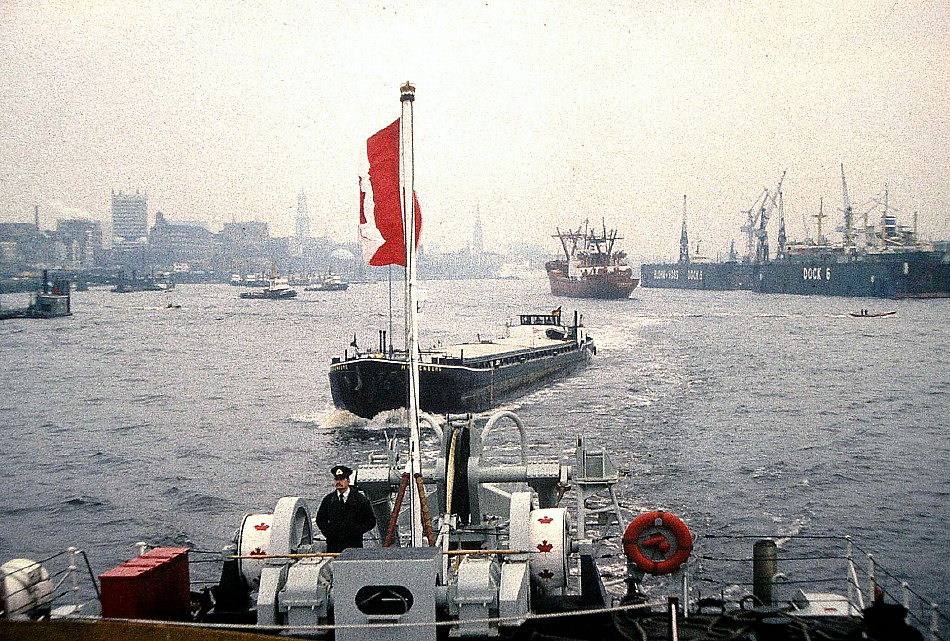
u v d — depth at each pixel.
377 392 52.91
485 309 147.50
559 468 12.02
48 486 41.44
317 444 49.22
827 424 50.19
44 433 55.41
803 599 10.88
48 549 32.62
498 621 8.67
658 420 51.16
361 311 160.50
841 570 26.12
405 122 11.77
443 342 94.88
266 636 8.54
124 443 51.38
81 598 25.02
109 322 139.25
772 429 48.25
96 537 33.97
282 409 61.28
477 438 12.05
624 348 89.69
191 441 51.28
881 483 36.56
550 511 10.24
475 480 11.54
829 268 154.62
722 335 101.50
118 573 9.26
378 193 11.99
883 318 118.62
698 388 63.91
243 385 74.25
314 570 9.12
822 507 33.03
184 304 181.62
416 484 10.76
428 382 52.25
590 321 122.06
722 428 48.59
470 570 8.90
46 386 75.56
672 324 117.38
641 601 10.35
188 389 72.50
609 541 25.56
